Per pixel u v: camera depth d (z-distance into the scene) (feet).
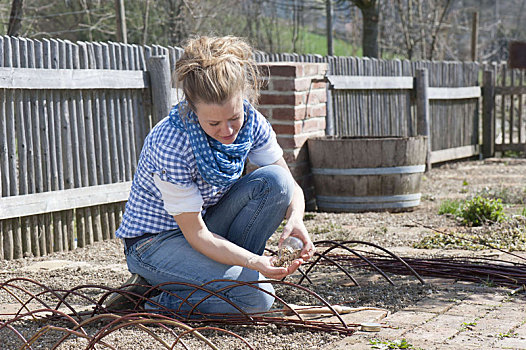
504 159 37.01
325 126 24.84
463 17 71.97
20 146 16.75
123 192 19.30
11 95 16.48
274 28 70.64
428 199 24.16
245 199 9.73
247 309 9.62
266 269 8.89
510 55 37.27
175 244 9.63
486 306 10.23
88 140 18.51
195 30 59.62
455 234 16.53
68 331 7.68
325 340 8.81
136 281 9.98
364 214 20.68
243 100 9.28
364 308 10.12
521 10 69.82
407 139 21.04
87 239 18.54
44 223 17.35
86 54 18.56
